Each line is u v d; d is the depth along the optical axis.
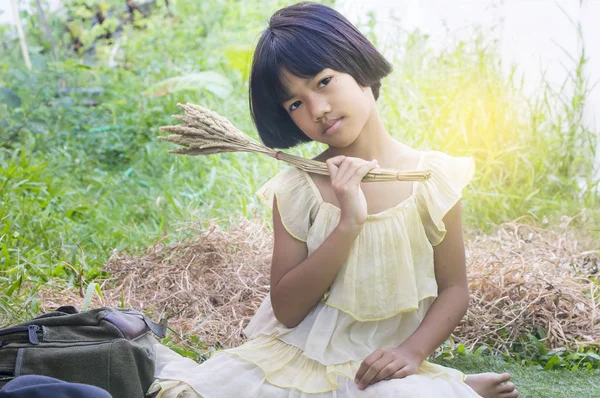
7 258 4.05
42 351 2.39
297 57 2.38
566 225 4.35
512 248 4.11
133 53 8.63
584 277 3.78
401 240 2.45
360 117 2.45
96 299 3.80
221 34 8.33
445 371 2.44
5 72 7.83
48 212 4.92
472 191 5.19
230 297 3.80
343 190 2.38
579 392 2.87
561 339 3.35
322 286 2.43
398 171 2.40
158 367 2.62
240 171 5.52
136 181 5.86
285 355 2.47
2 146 6.29
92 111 7.36
